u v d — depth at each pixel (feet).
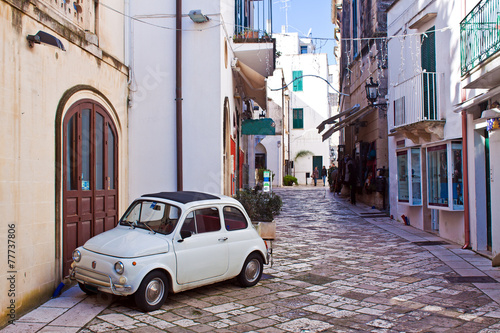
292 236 39.29
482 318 18.08
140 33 33.58
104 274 18.33
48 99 20.47
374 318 18.17
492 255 27.94
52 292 20.56
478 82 27.20
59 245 21.17
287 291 22.26
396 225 45.70
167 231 20.18
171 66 33.58
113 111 28.81
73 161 23.15
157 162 33.32
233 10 40.11
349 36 82.23
